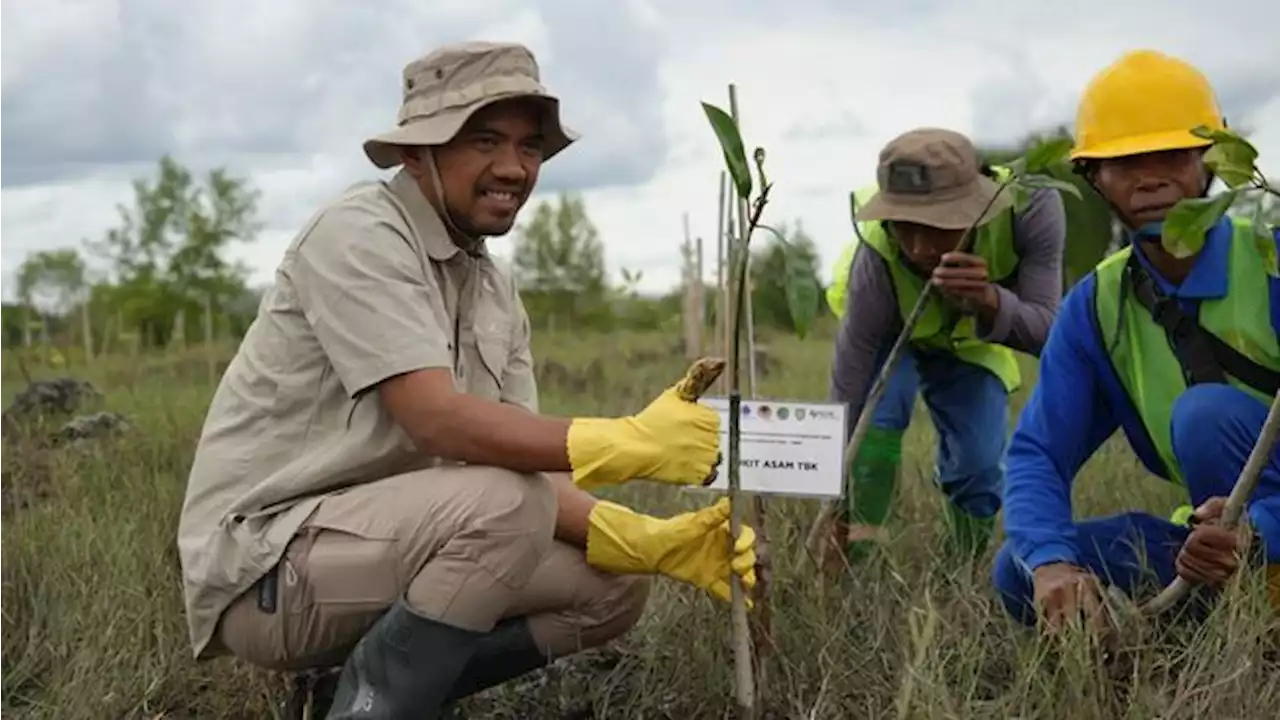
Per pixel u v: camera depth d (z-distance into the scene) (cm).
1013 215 417
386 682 288
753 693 304
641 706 328
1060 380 360
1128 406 362
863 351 447
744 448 306
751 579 306
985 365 451
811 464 305
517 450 281
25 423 662
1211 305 342
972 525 441
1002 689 322
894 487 466
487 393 316
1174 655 317
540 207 3056
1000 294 394
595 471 280
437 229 305
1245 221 346
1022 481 353
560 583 310
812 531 372
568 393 998
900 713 272
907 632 331
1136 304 353
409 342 286
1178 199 335
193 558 305
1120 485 489
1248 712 282
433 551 287
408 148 305
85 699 325
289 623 299
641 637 360
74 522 442
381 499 291
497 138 300
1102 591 323
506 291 329
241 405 305
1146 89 333
